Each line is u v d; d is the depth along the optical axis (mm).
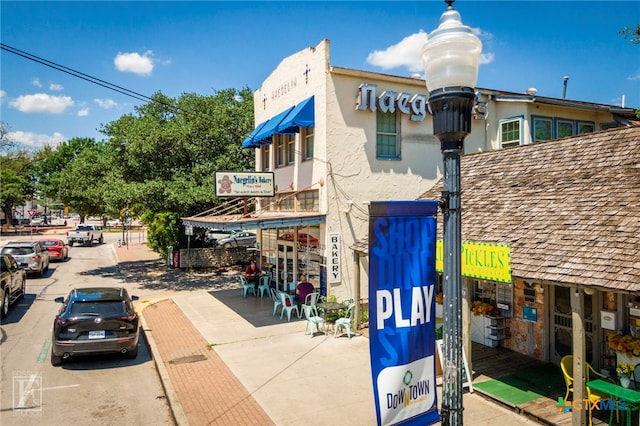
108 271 25766
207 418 7586
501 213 9594
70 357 11039
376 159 15203
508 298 10820
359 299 12875
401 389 4621
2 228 62562
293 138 17047
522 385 8617
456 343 4090
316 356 10766
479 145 17469
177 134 21531
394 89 15484
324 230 14719
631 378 7730
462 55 4117
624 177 8547
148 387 9164
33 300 17641
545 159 10820
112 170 23797
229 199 21406
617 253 6688
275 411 7828
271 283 19516
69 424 7504
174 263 26609
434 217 4848
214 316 15039
